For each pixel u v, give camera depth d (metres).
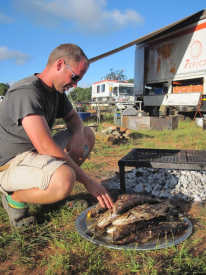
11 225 2.05
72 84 1.88
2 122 1.81
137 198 1.97
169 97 11.13
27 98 1.70
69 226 2.06
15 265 1.59
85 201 2.45
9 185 1.77
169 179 3.06
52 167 1.64
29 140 1.86
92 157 4.66
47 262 1.61
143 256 1.60
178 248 1.71
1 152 1.86
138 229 1.80
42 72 1.94
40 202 1.77
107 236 1.84
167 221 1.96
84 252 1.69
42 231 1.98
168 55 10.87
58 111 2.49
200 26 9.21
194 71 9.69
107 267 1.53
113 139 6.29
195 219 2.15
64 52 1.76
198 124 9.42
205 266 1.48
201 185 2.92
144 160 2.57
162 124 8.68
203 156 2.80
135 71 13.51
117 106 11.60
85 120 12.06
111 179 3.26
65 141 2.54
